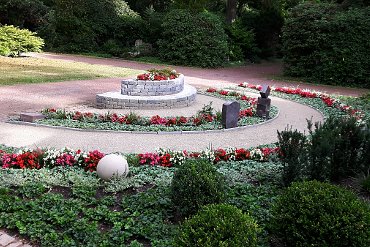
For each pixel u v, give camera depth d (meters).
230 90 16.05
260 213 4.70
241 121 10.39
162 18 29.00
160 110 11.87
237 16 35.16
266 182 5.91
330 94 16.53
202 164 4.66
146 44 28.77
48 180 5.55
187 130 9.25
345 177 6.08
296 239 3.71
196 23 26.30
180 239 3.41
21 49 22.61
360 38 19.66
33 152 6.48
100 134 8.78
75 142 8.09
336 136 5.89
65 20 28.06
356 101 14.36
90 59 25.19
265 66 28.42
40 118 9.75
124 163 5.78
